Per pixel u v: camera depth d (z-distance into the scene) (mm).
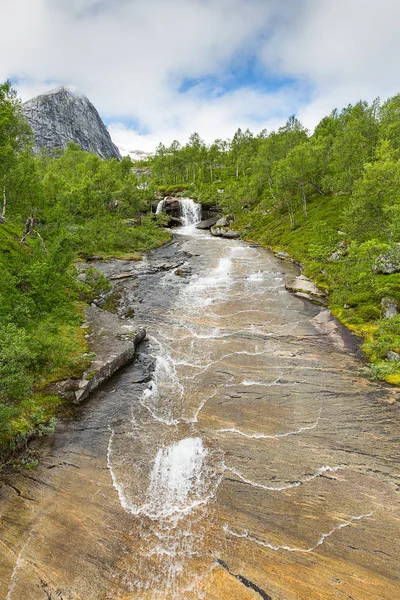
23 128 37375
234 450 13086
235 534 9750
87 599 8195
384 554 9117
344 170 56312
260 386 17562
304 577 8609
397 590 8289
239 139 118938
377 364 18891
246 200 80500
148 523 10102
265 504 10688
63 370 17188
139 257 47500
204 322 26047
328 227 48594
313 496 10938
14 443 12617
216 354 21125
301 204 65688
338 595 8203
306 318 26391
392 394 16562
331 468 12117
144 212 83250
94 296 30891
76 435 13898
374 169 32594
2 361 12695
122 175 100312
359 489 11195
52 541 9523
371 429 14172
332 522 10055
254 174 82688
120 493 11133
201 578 8625
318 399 16375
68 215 53438
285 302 29969
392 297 26000
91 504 10695
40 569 8828
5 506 10516
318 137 71438
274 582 8508
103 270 40531
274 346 22031
